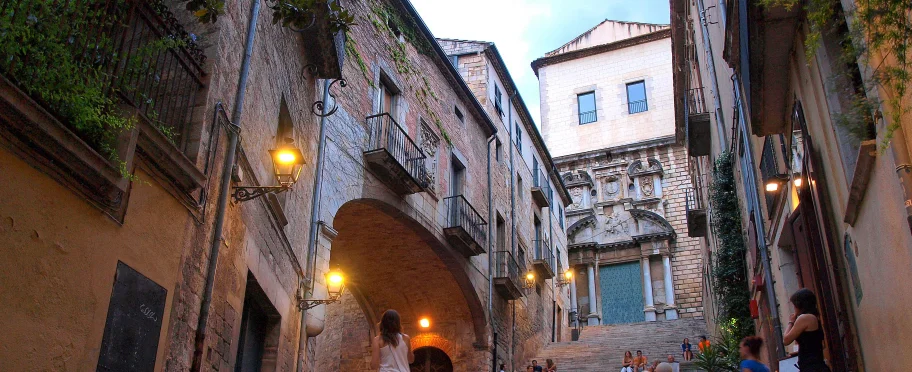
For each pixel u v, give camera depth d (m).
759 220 12.01
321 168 12.35
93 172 4.25
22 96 3.58
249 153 7.51
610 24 44.00
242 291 7.32
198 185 5.68
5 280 3.71
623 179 38.69
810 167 7.34
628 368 18.05
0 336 3.65
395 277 19.73
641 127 39.88
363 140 14.93
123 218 4.79
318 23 9.78
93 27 4.59
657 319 34.88
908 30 3.70
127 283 4.81
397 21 17.78
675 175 37.72
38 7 4.05
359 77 15.17
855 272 6.48
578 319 34.97
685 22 20.62
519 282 23.48
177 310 5.56
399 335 6.28
